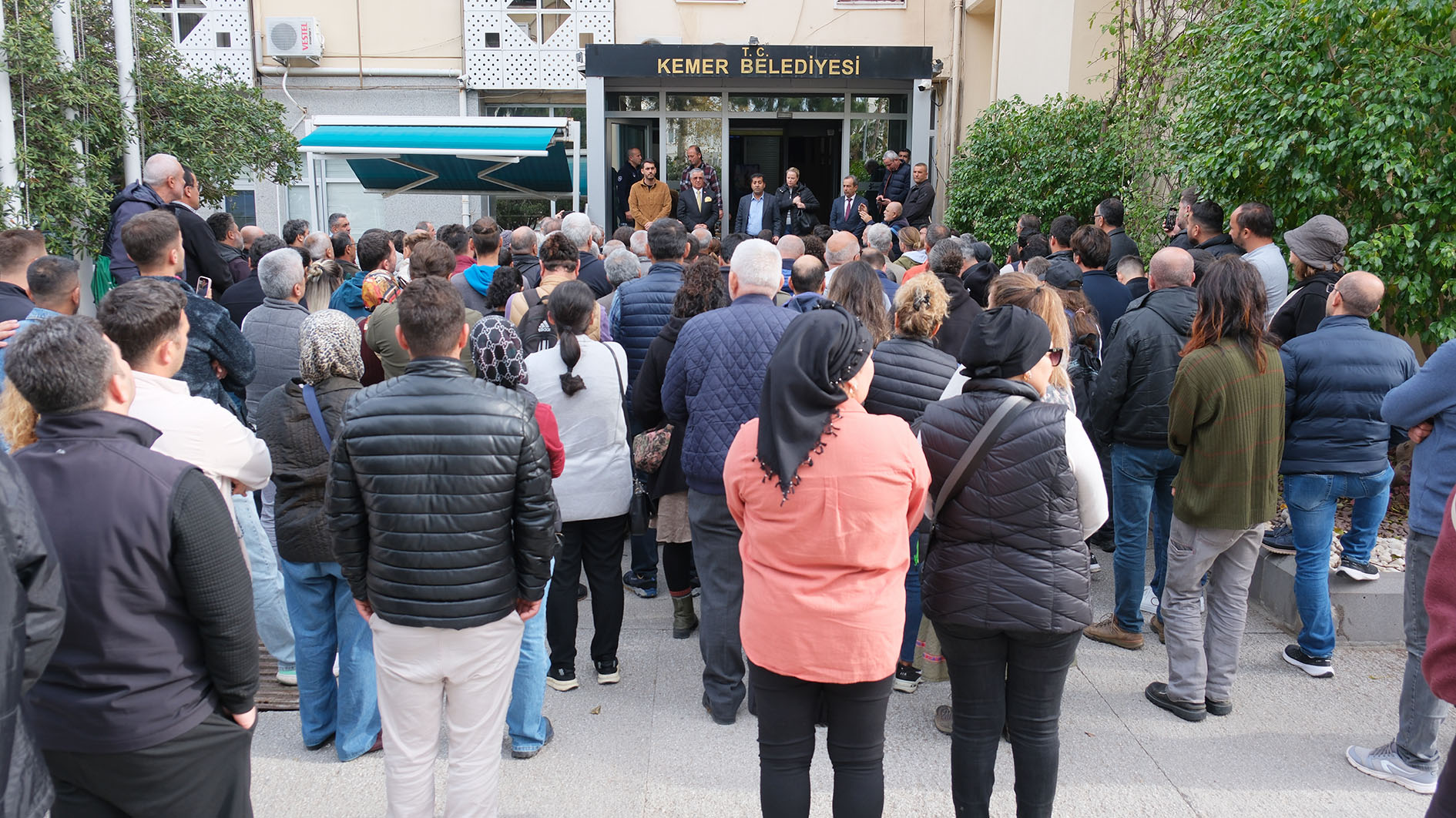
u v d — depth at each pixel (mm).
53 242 7445
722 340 3617
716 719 3771
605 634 4027
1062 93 10188
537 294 5285
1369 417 3818
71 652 2025
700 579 3777
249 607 2217
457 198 14242
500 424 2543
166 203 5953
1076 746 3572
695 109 13367
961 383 3217
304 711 3518
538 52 13805
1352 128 4934
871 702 2521
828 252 5645
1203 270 4785
